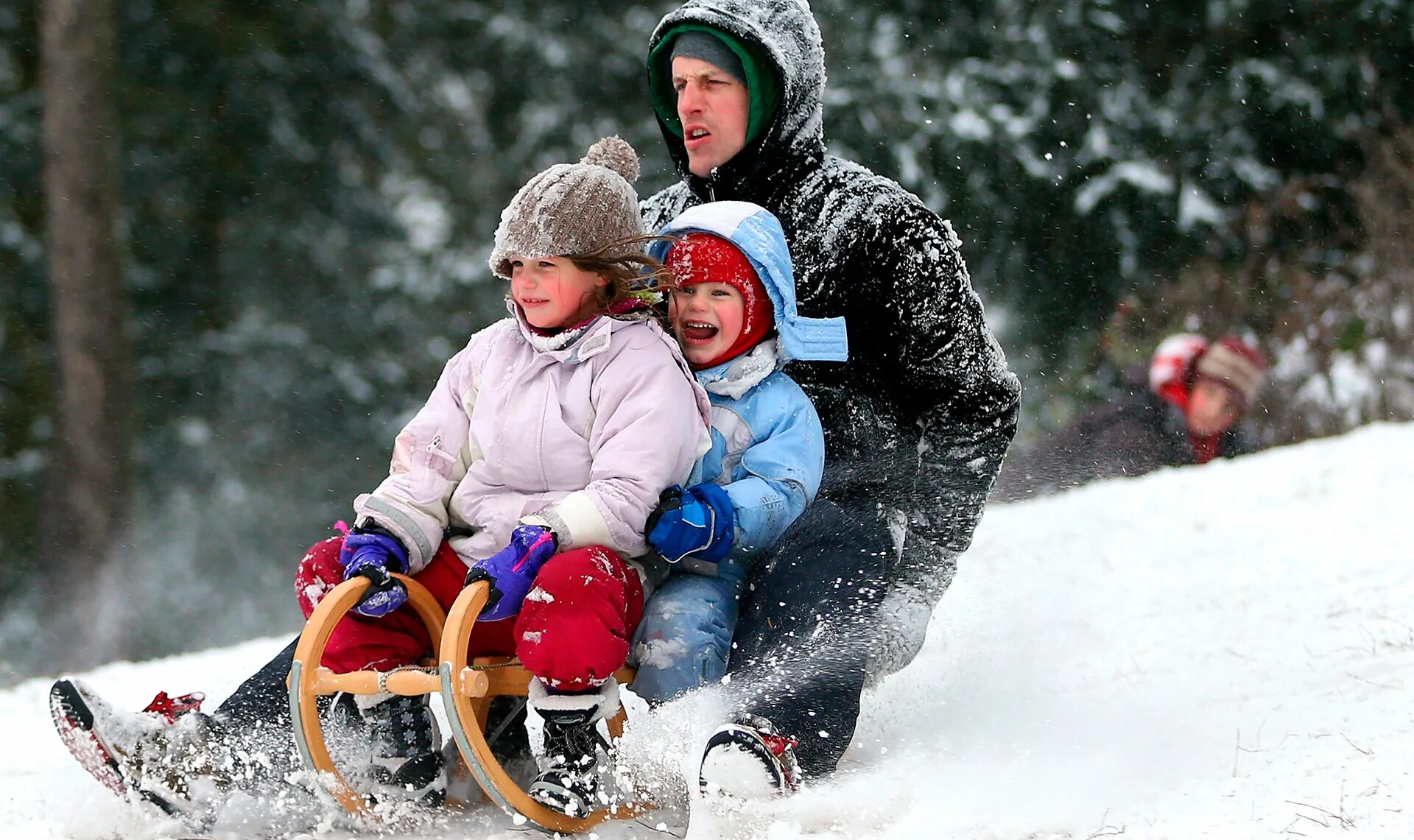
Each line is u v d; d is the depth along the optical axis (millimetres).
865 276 13062
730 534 11234
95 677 20062
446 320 59969
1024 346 58188
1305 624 16609
